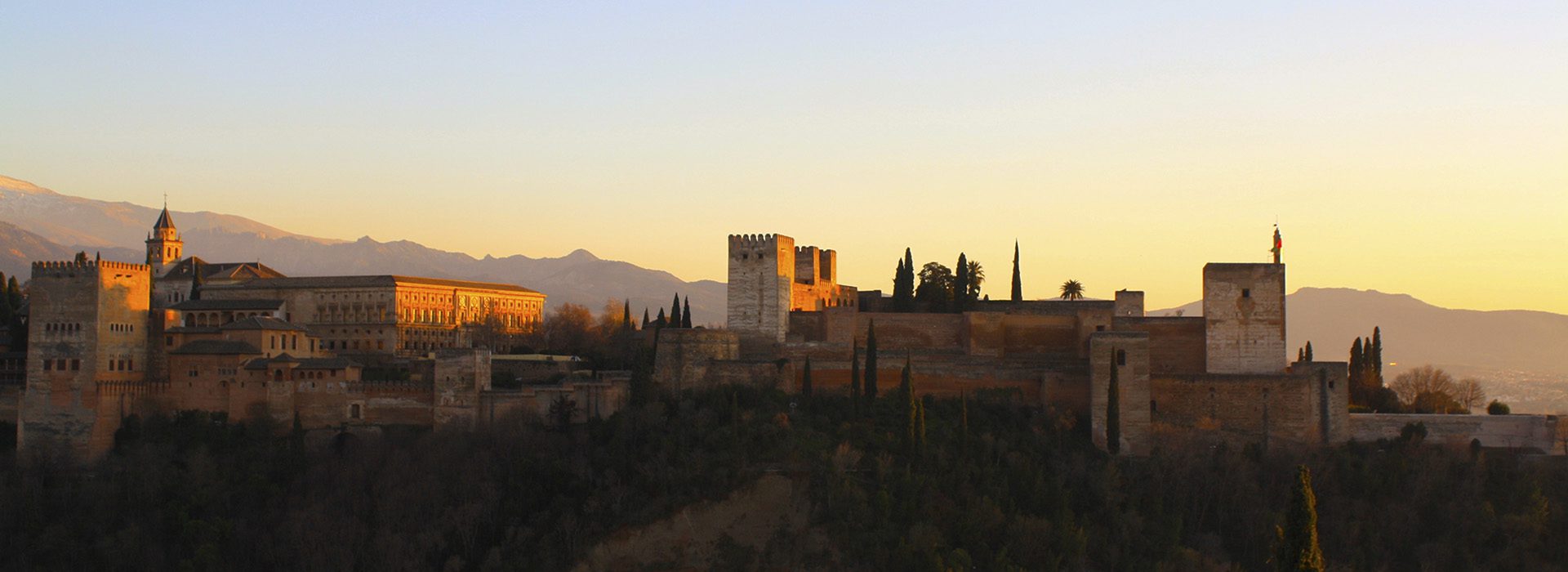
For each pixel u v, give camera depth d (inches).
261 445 7854.3
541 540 6486.2
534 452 7204.7
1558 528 6446.9
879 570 5994.1
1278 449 7165.4
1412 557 6323.8
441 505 6924.2
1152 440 7224.4
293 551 6722.4
